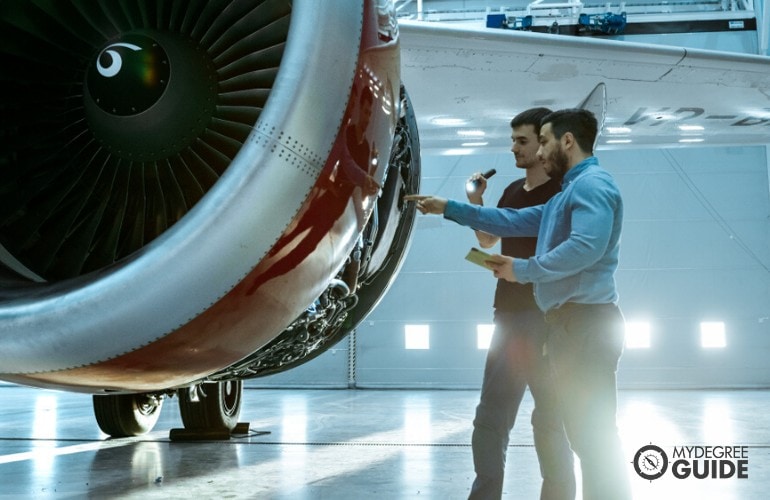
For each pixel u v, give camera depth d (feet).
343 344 60.08
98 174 10.45
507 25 57.06
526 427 24.43
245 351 9.05
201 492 12.86
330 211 8.56
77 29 10.52
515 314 10.02
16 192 10.44
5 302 8.55
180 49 10.06
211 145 10.03
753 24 58.13
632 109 23.89
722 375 57.82
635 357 58.49
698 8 59.88
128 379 8.86
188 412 20.72
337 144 8.41
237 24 9.95
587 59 19.70
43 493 12.94
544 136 8.94
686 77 21.22
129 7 10.35
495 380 10.03
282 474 14.66
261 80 9.79
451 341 59.82
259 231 8.10
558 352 8.16
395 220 14.03
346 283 12.35
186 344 8.46
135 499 12.32
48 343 8.30
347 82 8.44
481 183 11.23
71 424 27.09
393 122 9.36
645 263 59.06
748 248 58.59
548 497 10.11
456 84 20.75
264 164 8.07
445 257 60.44
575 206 8.08
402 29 18.11
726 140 27.55
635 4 60.03
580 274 8.04
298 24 8.30
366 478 14.10
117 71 9.86
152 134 9.98
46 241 10.32
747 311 58.18
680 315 58.54
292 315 9.09
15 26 10.32
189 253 7.99
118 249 10.48
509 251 11.18
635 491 12.60
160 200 10.28
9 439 21.62
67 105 10.66
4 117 10.58
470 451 18.15
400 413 31.94
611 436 7.95
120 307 8.09
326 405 37.45
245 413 31.86
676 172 59.36
